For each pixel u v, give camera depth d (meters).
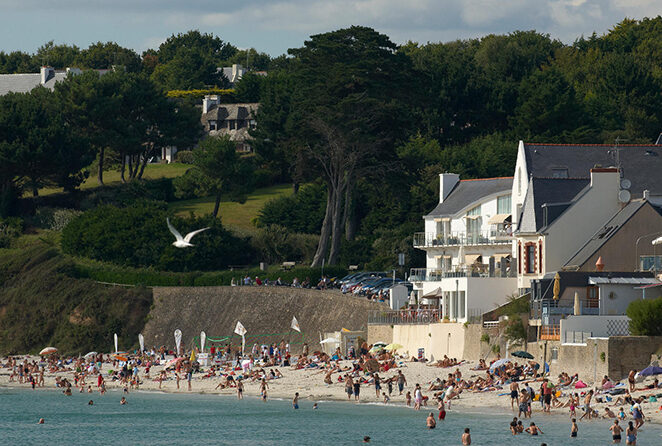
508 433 117.88
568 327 139.88
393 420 133.38
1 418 150.75
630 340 128.38
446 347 167.62
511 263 173.75
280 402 158.25
